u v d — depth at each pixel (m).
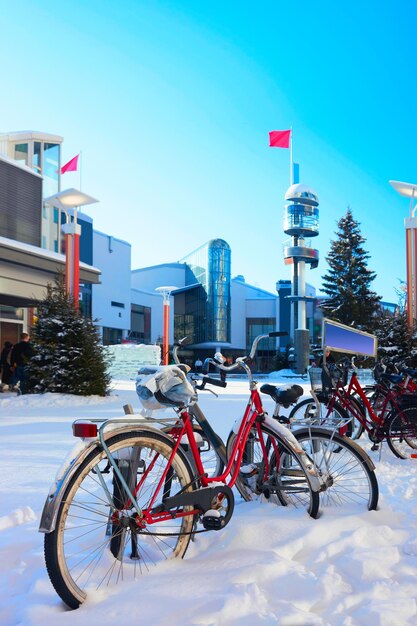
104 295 54.34
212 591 2.45
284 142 38.16
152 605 2.32
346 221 48.81
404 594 2.49
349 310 45.75
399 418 5.95
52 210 27.05
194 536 3.04
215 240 71.19
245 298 76.06
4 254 15.10
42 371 13.02
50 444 6.54
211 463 3.89
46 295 14.85
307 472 3.47
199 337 71.88
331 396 6.18
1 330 20.14
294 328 49.69
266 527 3.15
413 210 17.61
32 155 26.67
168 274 79.25
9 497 4.14
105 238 54.69
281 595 2.48
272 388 3.91
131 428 2.70
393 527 3.40
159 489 2.84
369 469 3.68
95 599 2.39
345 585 2.61
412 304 17.33
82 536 2.96
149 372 3.02
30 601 2.40
